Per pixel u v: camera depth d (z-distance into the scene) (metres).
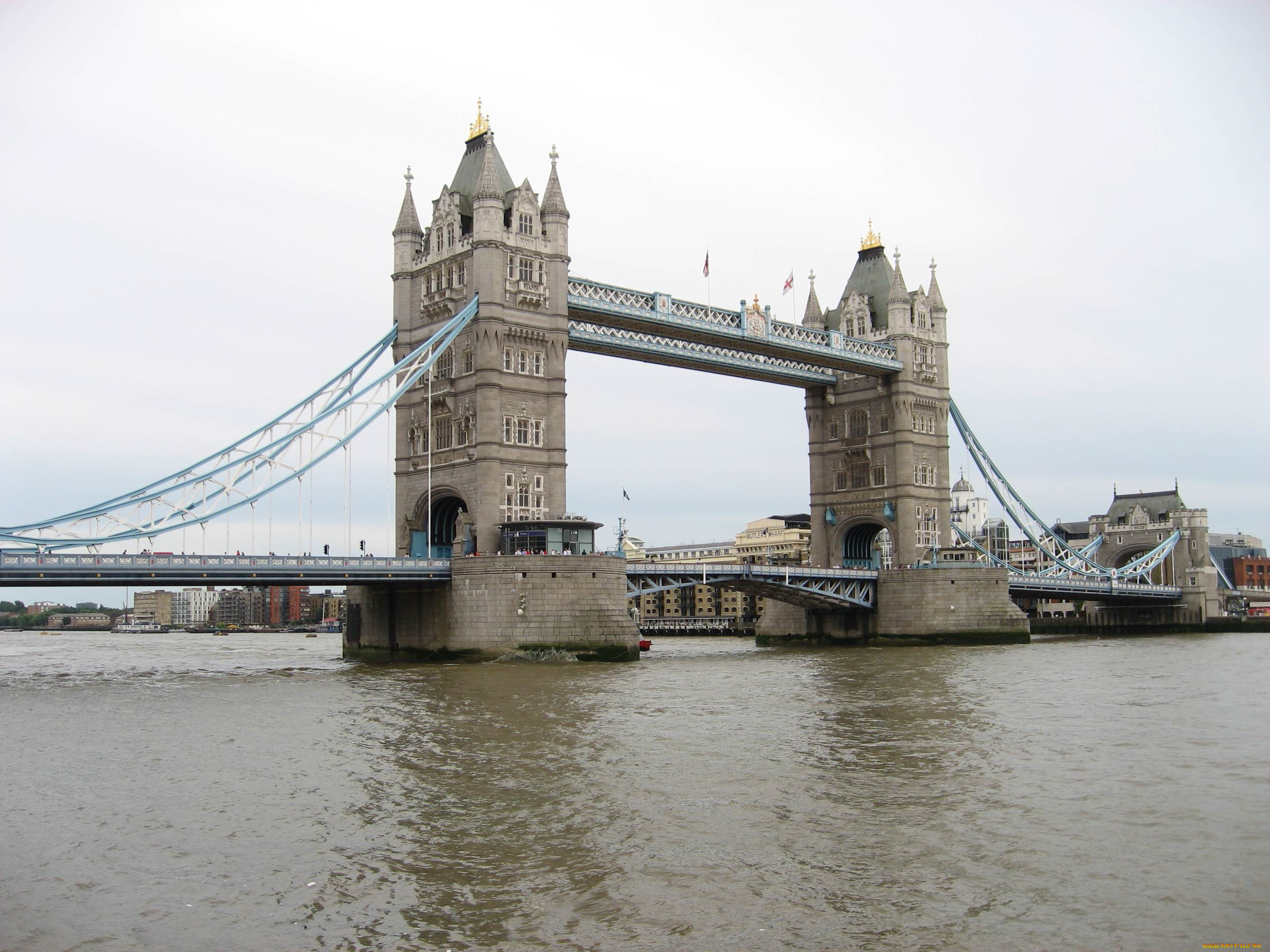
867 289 142.50
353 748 46.31
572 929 25.61
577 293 106.25
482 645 92.19
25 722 55.78
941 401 140.12
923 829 33.16
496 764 42.56
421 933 25.45
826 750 45.62
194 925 26.02
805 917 26.19
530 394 101.19
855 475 139.38
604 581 92.25
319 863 30.39
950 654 105.12
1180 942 24.59
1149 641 136.38
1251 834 32.41
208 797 37.78
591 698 63.09
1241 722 53.44
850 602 126.50
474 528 97.75
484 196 99.31
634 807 35.81
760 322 119.44
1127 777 40.06
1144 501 188.38
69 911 26.94
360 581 91.56
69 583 79.25
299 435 93.19
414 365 105.44
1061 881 28.45
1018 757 43.94
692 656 106.50
